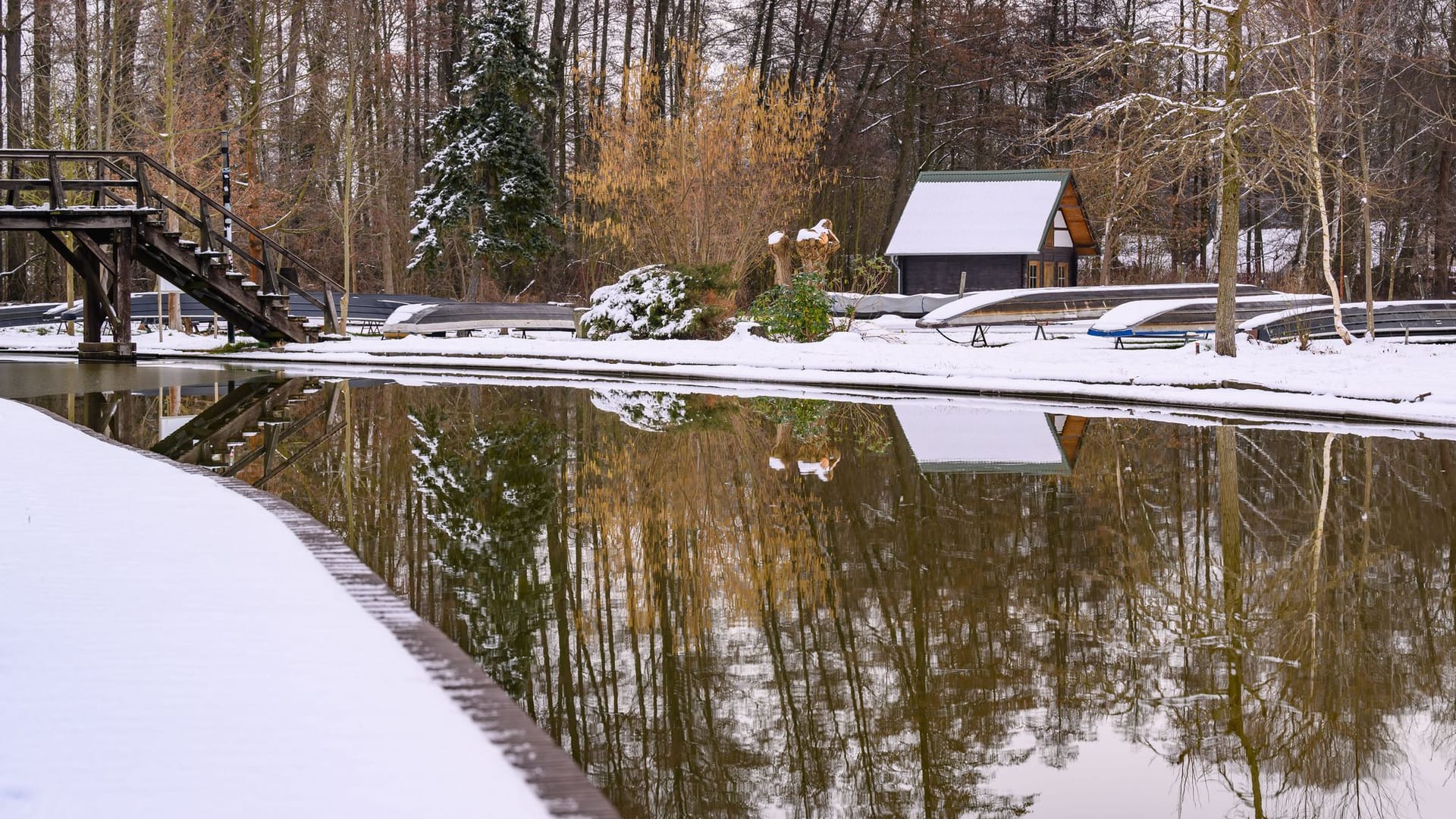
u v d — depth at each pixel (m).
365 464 10.67
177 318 28.91
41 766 3.06
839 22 49.22
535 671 5.41
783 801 4.18
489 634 5.90
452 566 7.11
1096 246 40.25
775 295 22.67
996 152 49.34
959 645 5.78
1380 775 4.34
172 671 3.84
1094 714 4.89
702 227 26.03
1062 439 12.30
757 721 4.88
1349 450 11.38
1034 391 15.79
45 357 23.36
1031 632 5.95
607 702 5.05
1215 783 4.29
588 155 45.66
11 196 22.06
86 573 5.22
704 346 21.52
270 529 6.29
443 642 4.21
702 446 11.90
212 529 6.28
